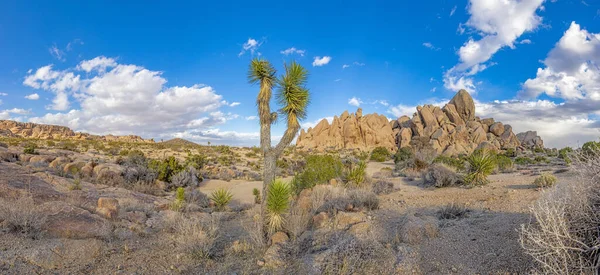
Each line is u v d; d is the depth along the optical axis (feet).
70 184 42.32
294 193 43.93
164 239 24.90
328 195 38.37
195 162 112.47
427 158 94.79
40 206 25.40
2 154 70.08
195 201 48.26
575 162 15.08
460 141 219.41
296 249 21.70
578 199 13.58
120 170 67.67
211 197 52.08
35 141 201.57
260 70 25.36
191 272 18.66
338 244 20.67
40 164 68.18
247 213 38.63
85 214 26.30
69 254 19.25
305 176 53.06
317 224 28.04
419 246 20.83
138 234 25.76
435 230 22.90
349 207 32.78
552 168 66.18
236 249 22.49
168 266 19.13
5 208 22.44
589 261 12.10
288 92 24.90
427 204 35.32
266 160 25.05
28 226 21.80
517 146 220.02
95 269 17.94
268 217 24.02
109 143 219.00
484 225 23.79
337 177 52.70
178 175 73.31
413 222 23.71
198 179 81.97
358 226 25.17
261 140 25.52
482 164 46.44
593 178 13.67
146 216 31.99
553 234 12.42
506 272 15.62
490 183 46.70
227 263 19.81
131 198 41.34
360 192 37.68
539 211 14.05
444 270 17.31
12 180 35.88
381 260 18.95
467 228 23.66
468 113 250.98
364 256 19.24
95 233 23.59
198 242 21.99
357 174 49.83
